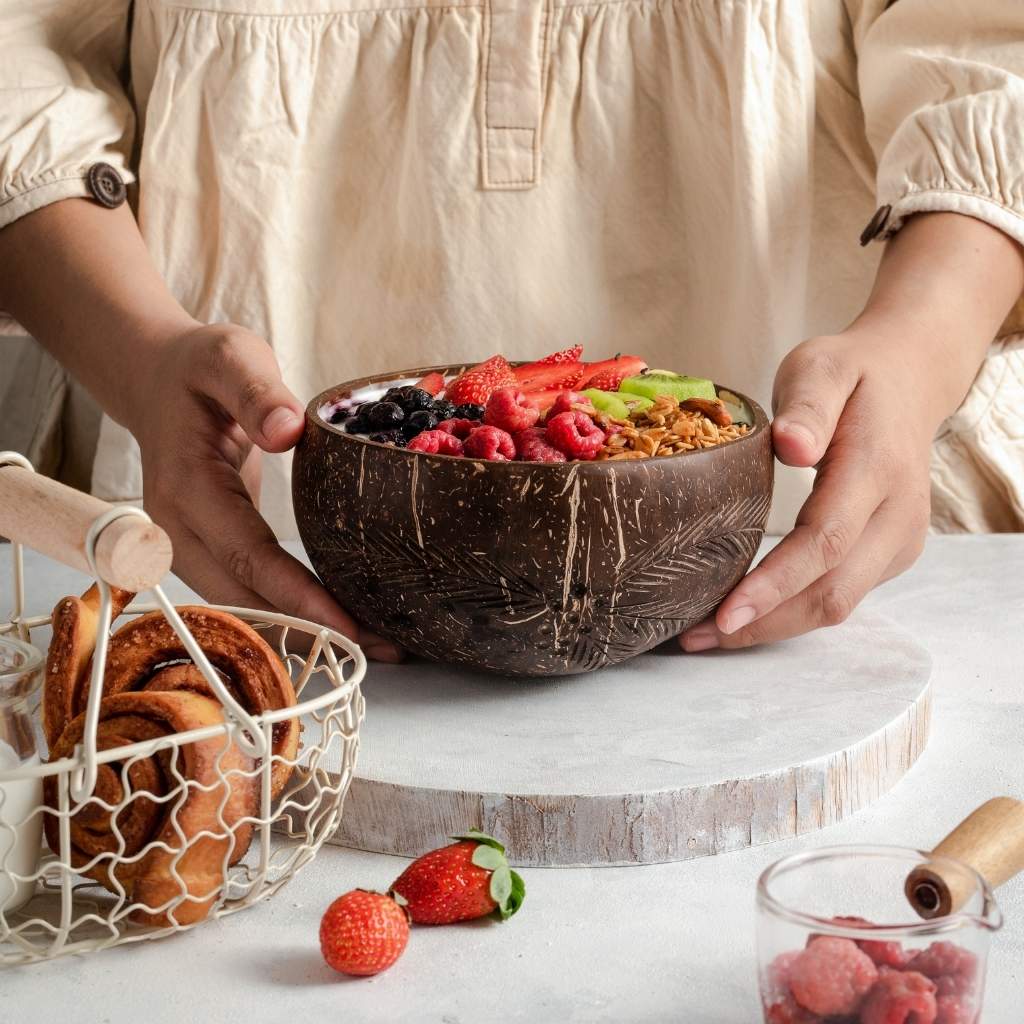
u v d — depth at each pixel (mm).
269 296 1323
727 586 857
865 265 1390
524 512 769
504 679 894
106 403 1070
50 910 678
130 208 1358
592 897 708
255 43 1255
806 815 769
